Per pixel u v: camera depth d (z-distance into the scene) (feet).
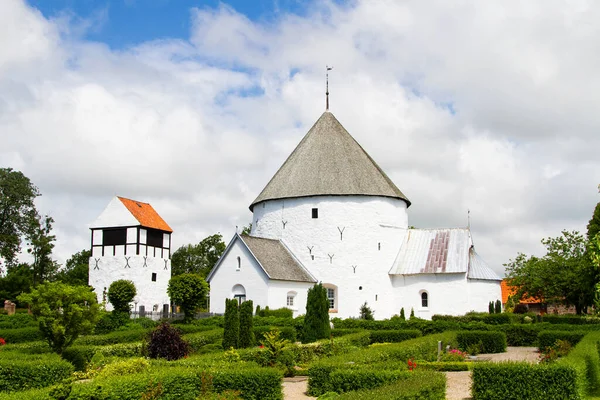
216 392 53.88
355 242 160.97
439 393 49.39
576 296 169.58
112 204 211.20
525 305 224.12
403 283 163.32
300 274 156.97
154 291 213.46
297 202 164.76
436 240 168.76
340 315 158.40
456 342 101.40
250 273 148.05
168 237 223.92
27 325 135.44
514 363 54.80
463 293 156.56
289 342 83.46
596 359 62.69
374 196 164.45
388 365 57.26
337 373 54.54
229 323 90.94
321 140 172.76
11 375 56.44
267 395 53.78
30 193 256.52
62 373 58.39
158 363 63.05
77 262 345.51
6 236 245.86
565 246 176.04
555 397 52.29
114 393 48.75
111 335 97.91
